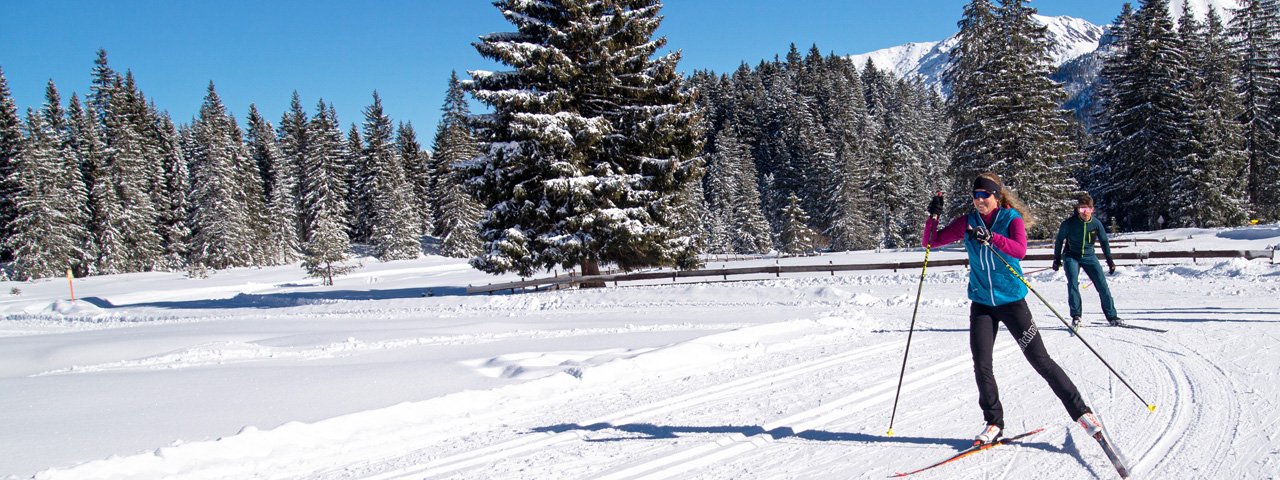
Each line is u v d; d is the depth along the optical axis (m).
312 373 7.12
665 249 20.09
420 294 23.83
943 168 72.00
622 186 18.94
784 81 103.38
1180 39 36.66
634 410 5.45
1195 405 4.76
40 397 6.21
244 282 40.81
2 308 29.42
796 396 5.65
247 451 4.48
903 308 11.35
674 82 19.59
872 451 4.25
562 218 19.70
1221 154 35.56
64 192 51.03
